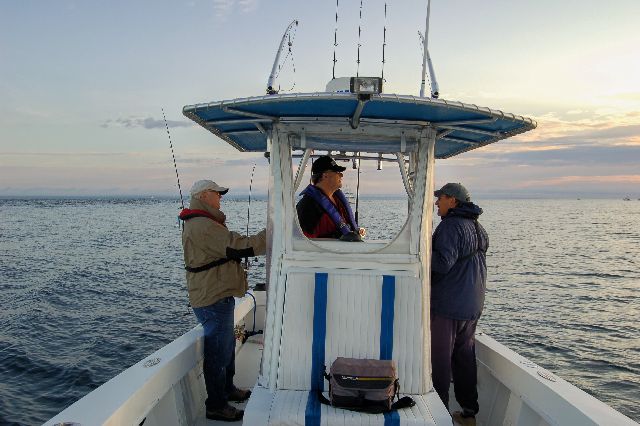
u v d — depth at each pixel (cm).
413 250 290
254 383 414
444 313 326
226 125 327
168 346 345
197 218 333
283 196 293
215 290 337
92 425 221
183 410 338
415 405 261
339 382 252
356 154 346
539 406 283
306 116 287
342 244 292
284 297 283
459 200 337
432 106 248
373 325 279
